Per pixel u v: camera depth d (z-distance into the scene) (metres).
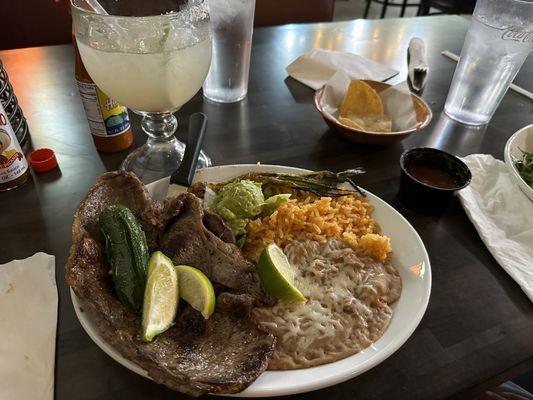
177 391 0.24
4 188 0.38
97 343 0.24
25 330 0.27
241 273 0.30
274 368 0.25
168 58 0.32
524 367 0.28
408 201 0.39
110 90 0.35
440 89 0.60
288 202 0.36
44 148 0.43
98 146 0.43
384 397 0.25
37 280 0.30
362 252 0.33
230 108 0.53
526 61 0.69
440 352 0.27
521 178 0.39
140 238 0.29
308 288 0.30
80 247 0.28
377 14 1.72
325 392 0.25
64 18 0.75
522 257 0.34
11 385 0.24
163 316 0.26
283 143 0.47
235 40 0.48
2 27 0.73
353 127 0.45
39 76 0.55
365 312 0.29
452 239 0.36
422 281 0.29
